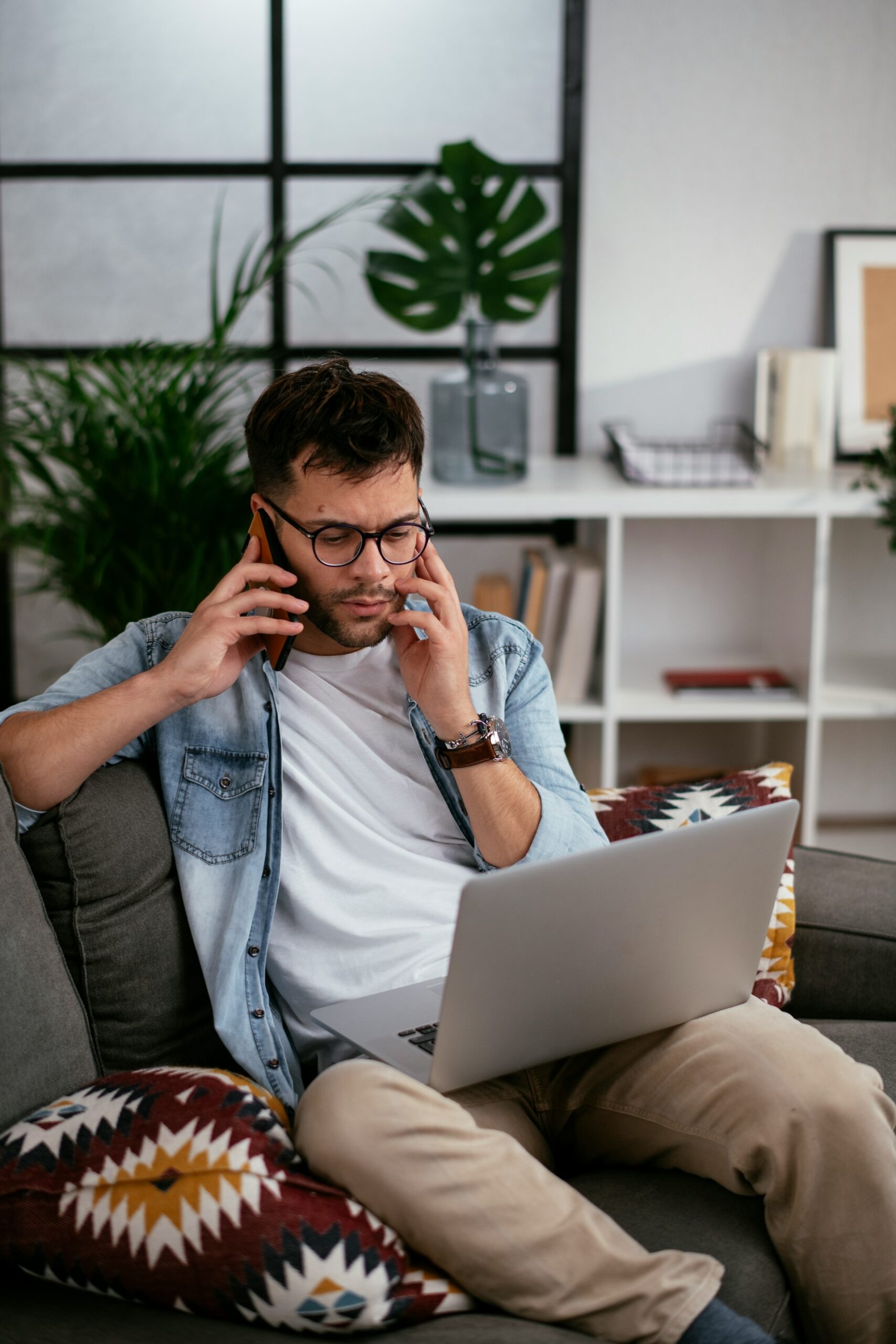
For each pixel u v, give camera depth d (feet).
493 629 5.10
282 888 4.55
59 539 7.96
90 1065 4.09
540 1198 3.49
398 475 4.38
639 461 8.82
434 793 4.79
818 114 9.13
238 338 9.36
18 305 9.31
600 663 8.91
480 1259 3.43
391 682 4.80
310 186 9.20
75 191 9.16
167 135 9.10
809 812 8.89
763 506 8.30
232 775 4.59
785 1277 3.83
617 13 8.96
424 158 9.18
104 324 9.34
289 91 9.05
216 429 7.88
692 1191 4.05
